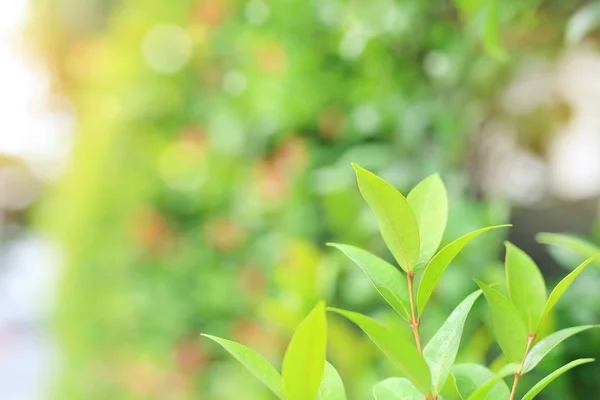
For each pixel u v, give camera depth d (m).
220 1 1.98
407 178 1.29
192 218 2.07
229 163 1.88
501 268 1.02
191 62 2.11
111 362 2.26
